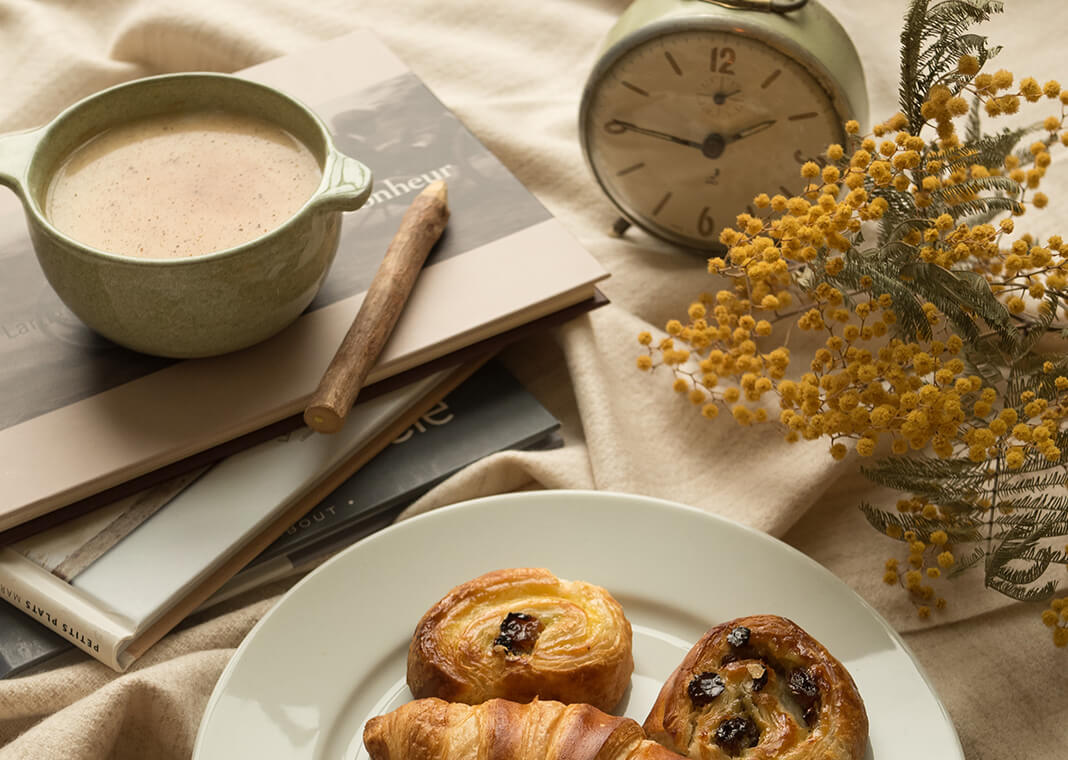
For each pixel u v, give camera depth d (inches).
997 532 34.0
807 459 35.1
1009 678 32.9
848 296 32.6
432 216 36.3
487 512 33.0
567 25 45.8
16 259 36.0
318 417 32.8
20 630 32.1
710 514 33.0
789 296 33.8
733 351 33.9
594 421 35.3
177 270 32.0
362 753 30.8
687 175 38.3
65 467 32.7
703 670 30.5
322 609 31.8
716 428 36.1
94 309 32.8
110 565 32.2
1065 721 32.4
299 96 40.0
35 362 34.2
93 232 32.9
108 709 31.0
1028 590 32.7
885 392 31.5
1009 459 30.5
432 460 34.6
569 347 36.3
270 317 33.5
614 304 38.4
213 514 32.9
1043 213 38.7
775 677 30.5
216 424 33.4
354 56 41.1
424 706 30.1
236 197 33.6
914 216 32.6
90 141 34.4
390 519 34.4
